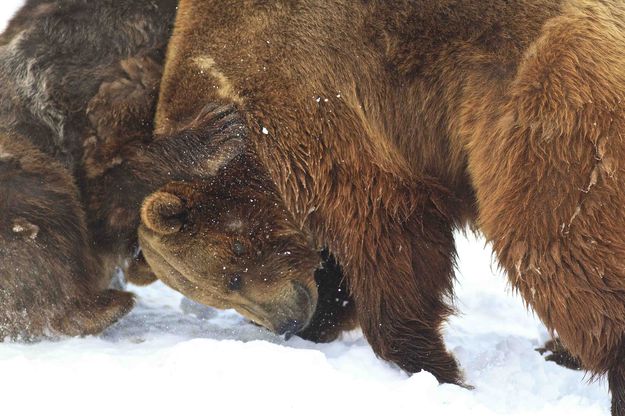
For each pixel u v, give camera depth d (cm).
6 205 1105
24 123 1165
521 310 1495
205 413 842
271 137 1053
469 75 1001
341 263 1082
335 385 914
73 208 1152
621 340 919
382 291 1069
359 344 1202
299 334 1256
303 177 1050
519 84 955
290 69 1037
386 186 1041
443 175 1078
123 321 1262
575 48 931
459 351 1176
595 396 1052
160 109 1132
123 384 901
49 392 877
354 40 1036
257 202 1102
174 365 942
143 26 1184
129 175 1156
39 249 1109
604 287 907
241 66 1058
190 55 1092
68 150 1173
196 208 1102
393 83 1046
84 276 1159
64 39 1193
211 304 1153
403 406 902
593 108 906
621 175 893
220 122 1075
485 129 980
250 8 1059
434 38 1017
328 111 1030
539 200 925
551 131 921
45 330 1126
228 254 1109
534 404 1006
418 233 1060
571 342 945
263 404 865
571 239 912
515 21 975
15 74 1191
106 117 1166
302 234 1123
